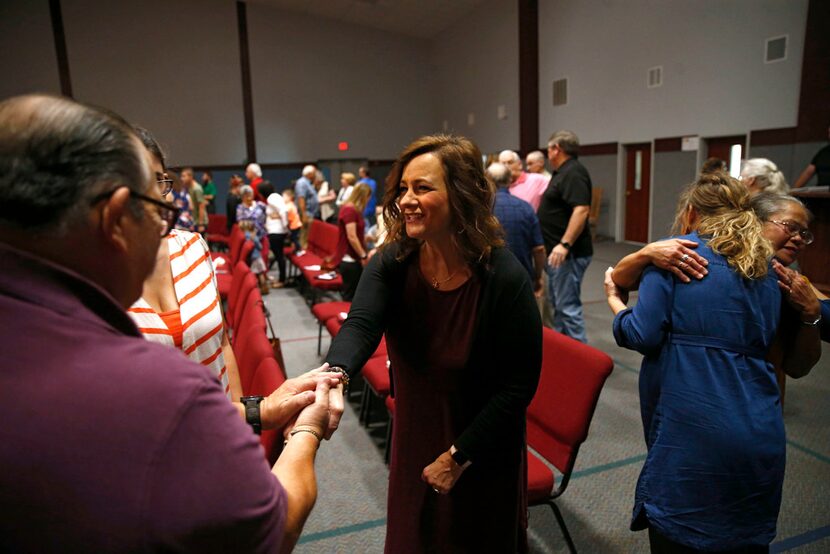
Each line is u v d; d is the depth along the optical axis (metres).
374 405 3.43
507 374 1.27
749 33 6.46
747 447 1.33
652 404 1.51
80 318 0.54
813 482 2.43
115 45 11.71
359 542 2.17
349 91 13.55
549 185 3.89
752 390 1.38
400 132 14.18
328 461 2.79
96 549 0.49
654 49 7.78
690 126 7.39
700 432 1.37
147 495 0.50
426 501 1.36
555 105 9.92
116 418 0.50
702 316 1.41
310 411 0.99
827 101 5.73
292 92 13.06
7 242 0.54
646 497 1.46
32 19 11.13
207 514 0.53
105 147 0.55
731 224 1.45
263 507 0.58
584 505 2.35
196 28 12.20
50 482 0.49
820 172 5.05
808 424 2.94
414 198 1.21
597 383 1.79
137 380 0.52
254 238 6.38
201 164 12.60
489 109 11.67
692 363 1.40
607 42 8.57
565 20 9.40
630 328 1.48
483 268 1.25
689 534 1.37
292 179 13.34
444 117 13.73
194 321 1.28
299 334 4.96
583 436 1.81
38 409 0.49
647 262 1.53
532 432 2.07
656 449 1.44
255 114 12.85
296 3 12.35
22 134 0.53
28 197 0.52
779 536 2.10
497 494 1.33
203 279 1.35
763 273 1.39
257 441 0.61
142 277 0.63
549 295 4.02
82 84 11.59
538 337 1.28
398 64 13.94
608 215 9.21
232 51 12.51
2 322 0.51
